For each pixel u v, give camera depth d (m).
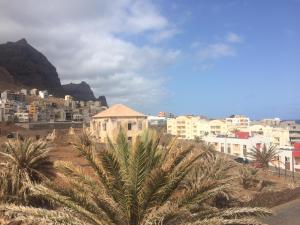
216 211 10.95
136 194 9.04
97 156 9.48
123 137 10.26
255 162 51.41
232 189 22.31
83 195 9.81
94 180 10.72
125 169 9.52
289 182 41.09
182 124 149.75
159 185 8.94
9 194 17.05
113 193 9.52
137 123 51.06
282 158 71.69
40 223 9.66
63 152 36.38
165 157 10.89
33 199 16.66
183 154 10.30
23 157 18.41
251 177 33.16
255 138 84.88
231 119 178.75
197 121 150.62
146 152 10.14
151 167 10.40
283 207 28.39
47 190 9.66
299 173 55.31
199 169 18.73
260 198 26.78
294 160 69.12
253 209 11.16
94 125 54.41
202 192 10.04
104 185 9.58
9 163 18.70
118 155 10.06
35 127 100.88
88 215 9.32
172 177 9.69
